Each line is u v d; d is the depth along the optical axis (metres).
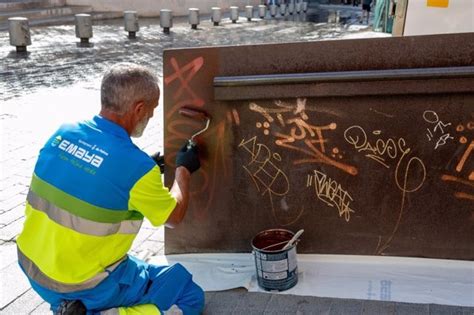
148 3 23.70
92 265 2.63
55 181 2.57
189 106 3.54
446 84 3.16
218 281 3.45
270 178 3.56
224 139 3.55
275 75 3.35
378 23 12.21
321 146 3.44
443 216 3.40
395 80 3.21
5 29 16.47
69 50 13.46
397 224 3.46
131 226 2.72
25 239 2.68
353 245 3.54
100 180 2.54
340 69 3.29
